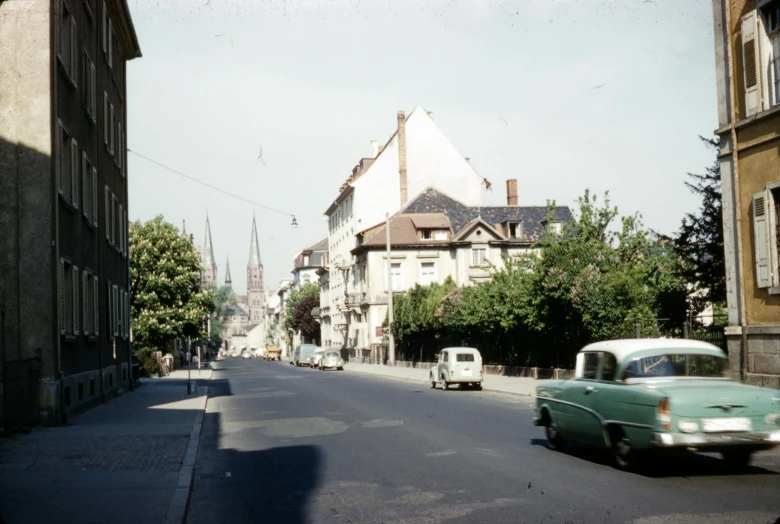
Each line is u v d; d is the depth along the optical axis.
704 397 9.46
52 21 18.11
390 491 9.32
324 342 98.25
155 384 37.69
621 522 7.35
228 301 155.62
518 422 16.94
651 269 27.52
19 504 8.49
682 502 8.16
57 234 17.91
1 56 17.64
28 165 17.53
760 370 18.09
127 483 9.76
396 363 57.75
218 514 8.41
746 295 18.69
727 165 19.30
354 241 76.00
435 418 17.98
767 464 10.73
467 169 75.62
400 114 75.00
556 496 8.67
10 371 15.36
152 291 54.50
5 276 17.33
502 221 66.38
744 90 18.75
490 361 38.62
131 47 33.06
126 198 33.34
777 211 17.91
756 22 18.27
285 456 12.68
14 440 14.39
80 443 13.95
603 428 10.62
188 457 12.07
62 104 19.20
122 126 32.44
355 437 14.80
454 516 7.86
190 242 57.44
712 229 24.88
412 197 74.44
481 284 38.75
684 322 22.92
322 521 7.90
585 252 28.23
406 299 51.69
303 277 129.38
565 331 28.84
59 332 17.84
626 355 10.58
